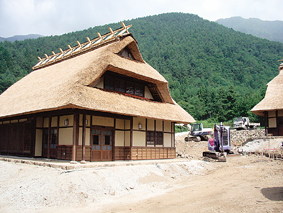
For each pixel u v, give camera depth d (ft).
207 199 33.32
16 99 64.49
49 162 47.60
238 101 248.32
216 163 68.54
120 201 33.81
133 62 63.52
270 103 99.04
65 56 78.64
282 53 650.02
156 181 46.32
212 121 240.94
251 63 545.85
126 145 61.00
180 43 653.30
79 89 47.57
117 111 49.98
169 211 28.84
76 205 31.94
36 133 59.16
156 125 68.80
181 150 96.68
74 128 47.65
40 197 33.32
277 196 32.58
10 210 30.14
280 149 78.74
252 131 123.24
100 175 40.96
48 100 48.96
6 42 515.50
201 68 488.44
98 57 56.54
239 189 38.29
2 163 53.11
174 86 389.60
